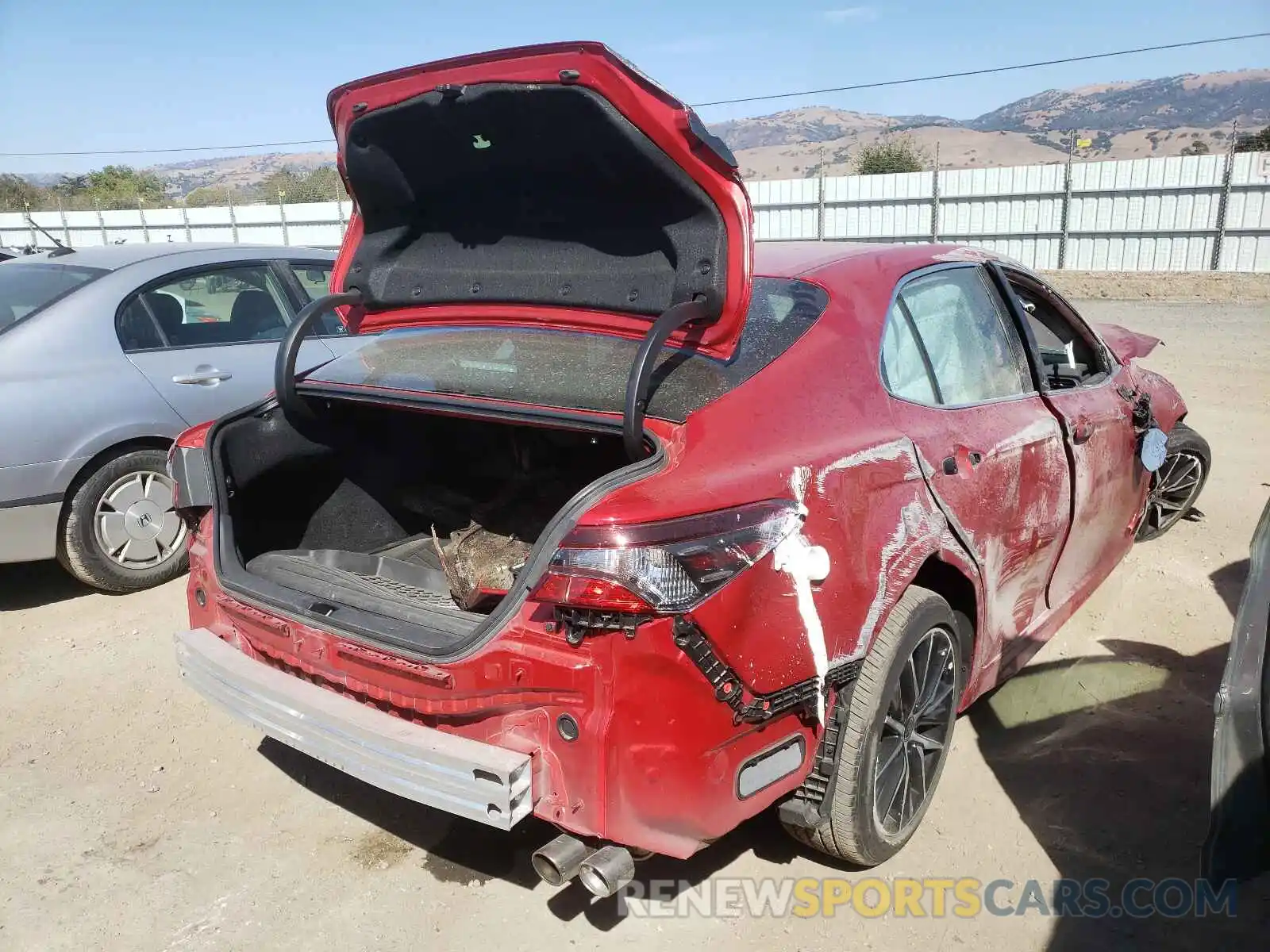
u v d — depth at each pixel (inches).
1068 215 911.0
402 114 106.6
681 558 80.8
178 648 115.6
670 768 82.7
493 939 103.8
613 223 107.9
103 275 200.7
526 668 84.4
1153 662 160.6
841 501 95.5
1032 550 132.3
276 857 118.7
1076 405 143.8
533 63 93.5
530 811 85.8
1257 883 109.3
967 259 136.0
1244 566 197.2
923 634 108.2
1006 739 139.4
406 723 93.4
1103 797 125.1
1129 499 165.8
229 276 219.6
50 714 153.5
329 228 1218.0
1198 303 741.3
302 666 103.5
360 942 104.0
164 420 196.9
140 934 105.9
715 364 101.1
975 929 103.4
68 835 123.0
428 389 112.3
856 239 1007.0
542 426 100.0
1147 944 100.7
